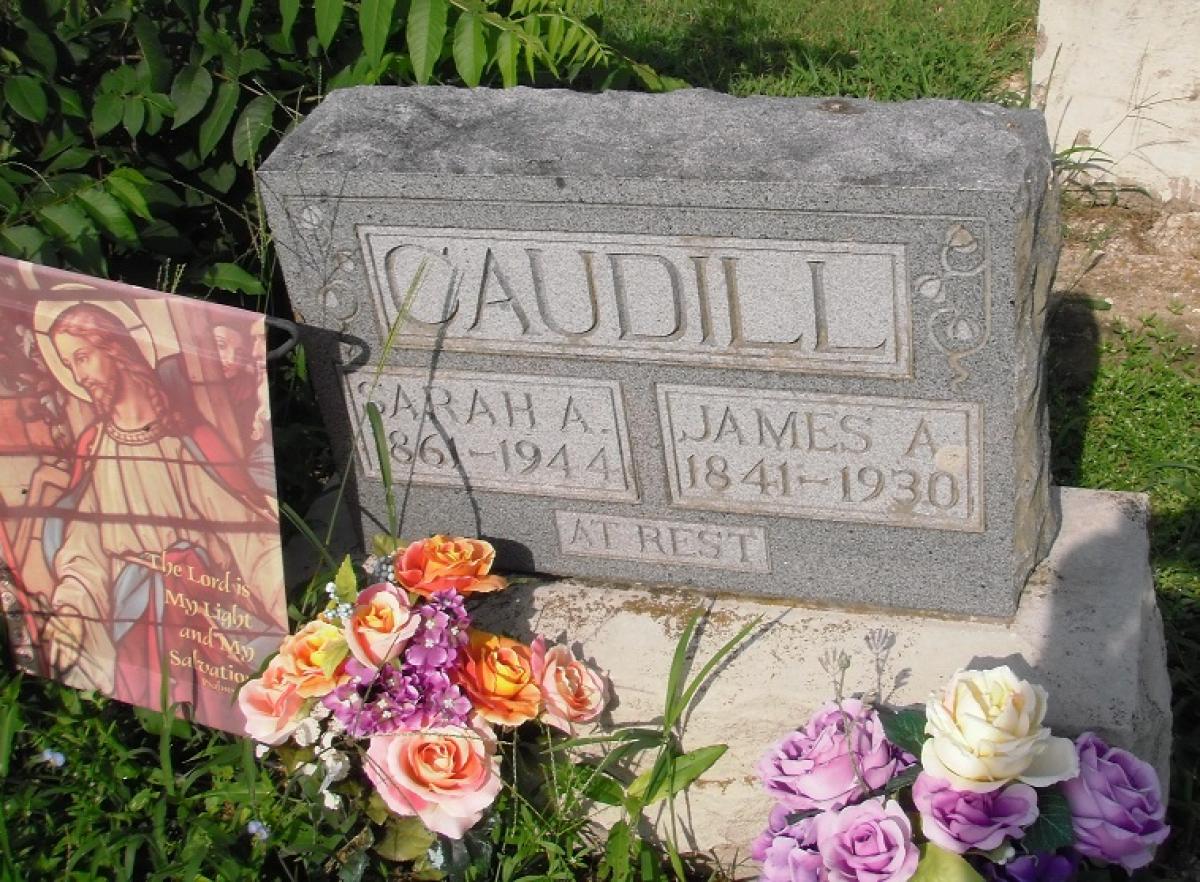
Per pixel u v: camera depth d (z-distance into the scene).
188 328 2.52
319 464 3.42
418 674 2.55
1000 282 2.29
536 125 2.57
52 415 2.72
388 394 2.84
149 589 2.84
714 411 2.63
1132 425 3.68
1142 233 4.58
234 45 3.14
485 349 2.70
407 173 2.50
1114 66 4.50
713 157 2.38
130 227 2.93
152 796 2.73
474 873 2.60
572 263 2.53
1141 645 2.62
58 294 2.58
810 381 2.53
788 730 2.65
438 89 2.74
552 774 2.72
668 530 2.83
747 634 2.76
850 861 2.25
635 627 2.82
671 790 2.57
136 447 2.69
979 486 2.54
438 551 2.75
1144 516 2.85
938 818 2.24
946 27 5.45
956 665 2.61
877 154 2.32
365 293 2.71
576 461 2.80
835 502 2.67
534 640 2.77
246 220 3.27
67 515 2.83
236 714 2.86
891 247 2.32
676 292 2.50
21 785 2.74
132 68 3.13
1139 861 2.32
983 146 2.30
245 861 2.60
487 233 2.54
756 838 2.66
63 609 2.94
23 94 2.95
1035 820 2.28
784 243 2.37
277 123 3.30
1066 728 2.50
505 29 3.02
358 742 2.67
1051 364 3.97
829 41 5.36
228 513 2.69
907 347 2.42
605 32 5.26
